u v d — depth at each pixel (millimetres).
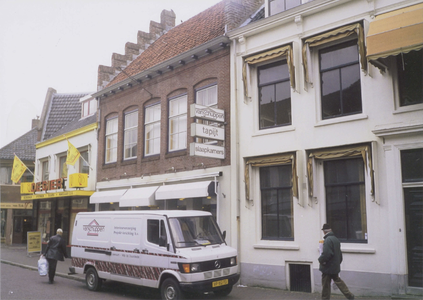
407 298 8703
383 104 9727
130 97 17875
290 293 10461
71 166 22047
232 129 12875
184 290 8750
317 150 10852
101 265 11086
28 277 14039
